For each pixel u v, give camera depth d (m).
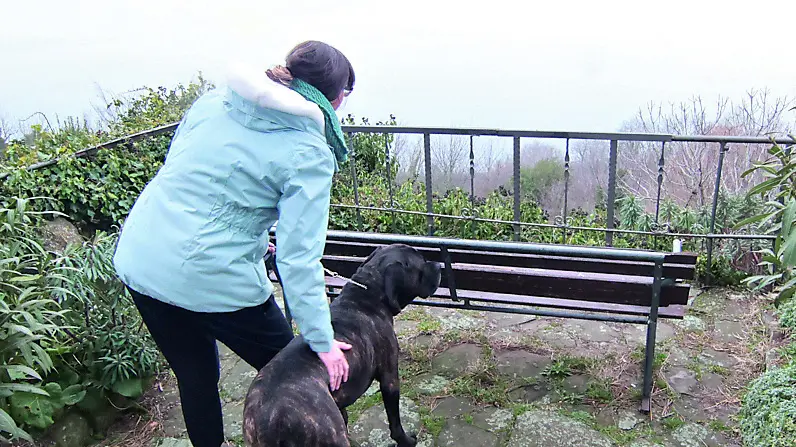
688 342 3.08
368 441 2.52
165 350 1.98
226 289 1.77
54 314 2.34
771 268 3.46
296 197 1.64
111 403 2.72
